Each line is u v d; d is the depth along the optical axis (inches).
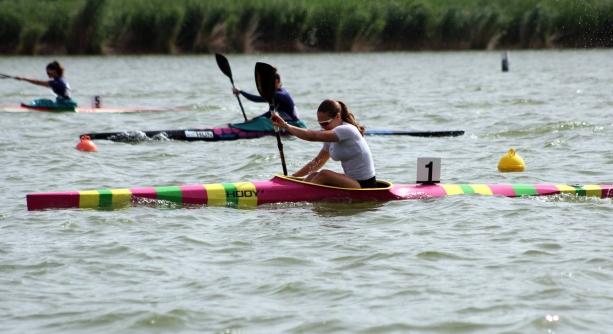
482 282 1216.8
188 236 1456.7
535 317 1082.7
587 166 2117.4
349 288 1198.3
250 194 1691.7
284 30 7824.8
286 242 1422.2
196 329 1066.7
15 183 1943.9
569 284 1201.4
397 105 3750.0
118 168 2149.4
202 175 2047.2
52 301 1160.2
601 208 1660.9
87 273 1272.1
